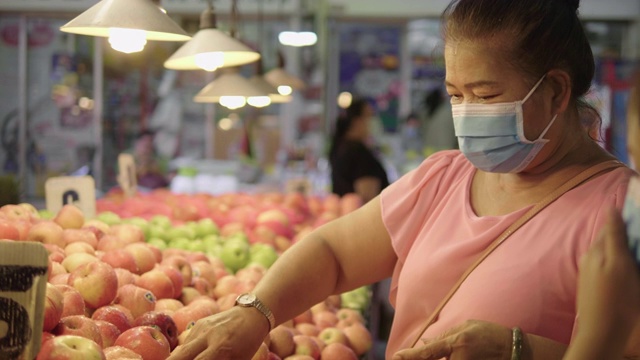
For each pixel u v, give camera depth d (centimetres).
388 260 194
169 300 228
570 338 155
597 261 122
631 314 120
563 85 163
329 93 959
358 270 194
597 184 161
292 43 717
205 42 283
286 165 810
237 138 896
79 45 887
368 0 912
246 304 177
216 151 898
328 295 194
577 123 171
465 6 165
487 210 175
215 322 173
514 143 162
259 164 848
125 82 892
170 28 216
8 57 884
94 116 893
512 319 155
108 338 181
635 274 118
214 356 170
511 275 158
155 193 471
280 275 187
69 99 891
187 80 896
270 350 218
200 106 896
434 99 790
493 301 157
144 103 896
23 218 259
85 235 252
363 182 587
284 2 860
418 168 194
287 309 185
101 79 889
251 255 319
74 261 225
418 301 174
